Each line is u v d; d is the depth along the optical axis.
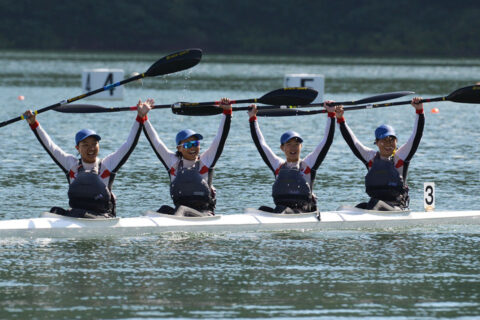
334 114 50.66
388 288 36.25
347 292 35.56
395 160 51.53
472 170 71.44
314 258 41.78
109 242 44.69
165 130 101.06
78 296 34.53
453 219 52.12
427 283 37.12
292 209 49.69
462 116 126.75
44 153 79.44
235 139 91.62
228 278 37.66
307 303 33.88
